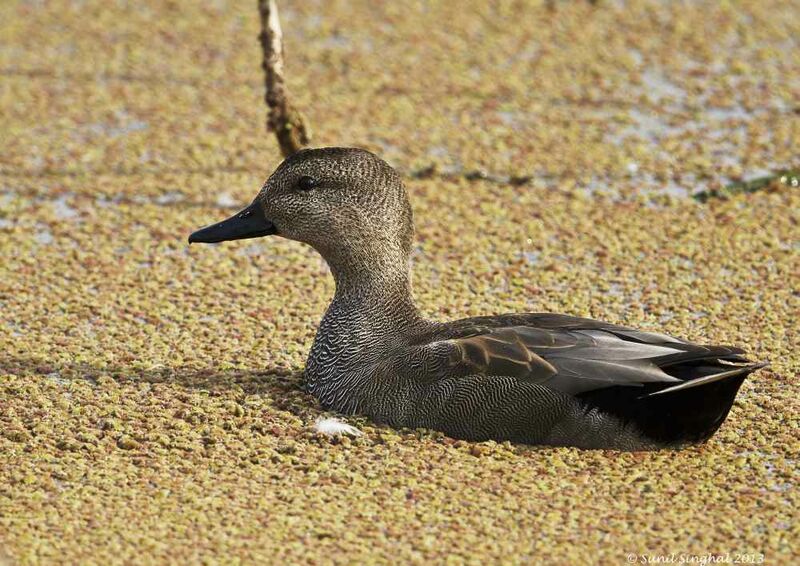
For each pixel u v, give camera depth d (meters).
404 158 18.00
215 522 9.38
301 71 21.12
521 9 24.11
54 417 11.05
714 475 10.12
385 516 9.50
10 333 12.95
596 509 9.59
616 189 17.05
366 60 21.64
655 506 9.66
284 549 9.04
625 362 9.93
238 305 13.73
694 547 9.12
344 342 11.05
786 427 10.98
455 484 9.89
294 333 12.99
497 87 20.61
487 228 15.88
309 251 15.28
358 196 11.08
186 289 14.15
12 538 9.16
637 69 21.27
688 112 19.58
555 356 10.20
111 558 8.91
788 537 9.27
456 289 14.20
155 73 21.23
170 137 18.72
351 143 18.38
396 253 11.12
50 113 19.53
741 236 15.51
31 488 9.87
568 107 19.83
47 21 23.52
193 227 15.88
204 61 21.77
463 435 10.45
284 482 9.98
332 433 10.56
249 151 18.31
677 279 14.40
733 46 22.20
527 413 10.22
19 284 14.20
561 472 10.05
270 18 15.50
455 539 9.20
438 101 20.03
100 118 19.38
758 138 18.59
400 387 10.63
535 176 17.45
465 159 18.00
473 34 22.88
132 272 14.60
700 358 9.77
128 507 9.61
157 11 24.11
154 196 16.81
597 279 14.45
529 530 9.32
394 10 24.06
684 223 15.97
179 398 11.41
